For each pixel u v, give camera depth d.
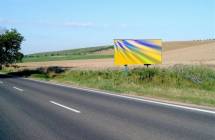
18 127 9.49
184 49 90.12
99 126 9.43
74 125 9.62
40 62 101.75
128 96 17.08
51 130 8.99
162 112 11.68
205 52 74.31
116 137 8.09
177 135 8.19
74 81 29.53
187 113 11.37
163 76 23.47
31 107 13.51
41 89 22.03
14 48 50.84
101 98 16.25
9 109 13.05
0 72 63.56
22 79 35.88
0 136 8.38
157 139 7.82
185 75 22.86
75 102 14.82
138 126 9.36
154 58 28.22
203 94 16.53
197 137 7.96
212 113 11.30
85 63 74.19
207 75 22.88
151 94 17.42
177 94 16.69
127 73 27.06
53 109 12.83
